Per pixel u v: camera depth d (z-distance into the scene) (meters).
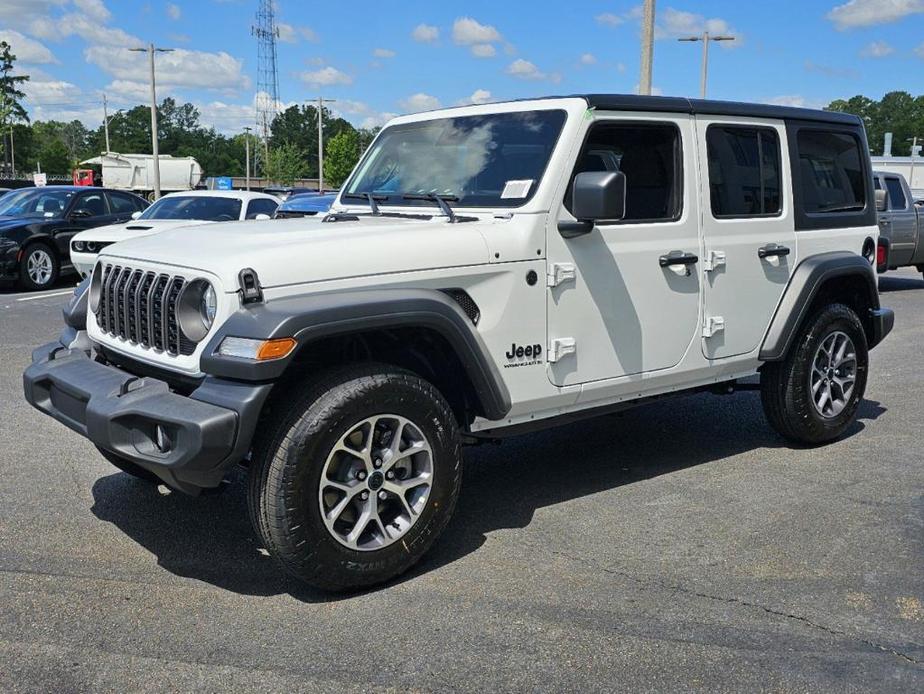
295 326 3.35
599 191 3.94
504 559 4.05
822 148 5.60
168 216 12.96
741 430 6.20
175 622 3.46
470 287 3.98
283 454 3.44
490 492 4.96
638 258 4.53
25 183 39.69
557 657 3.21
